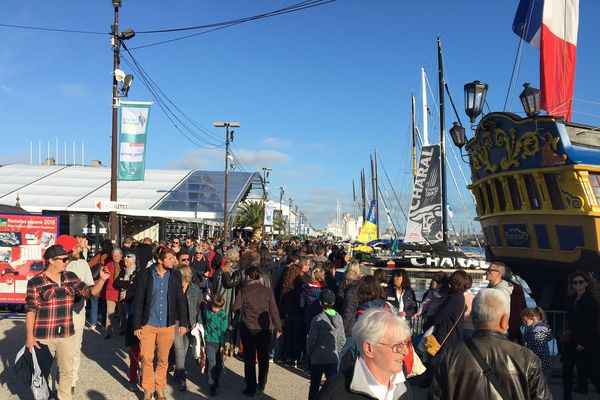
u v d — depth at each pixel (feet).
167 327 23.07
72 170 128.77
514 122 37.81
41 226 40.40
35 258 40.11
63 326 20.29
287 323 31.78
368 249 159.94
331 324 21.21
